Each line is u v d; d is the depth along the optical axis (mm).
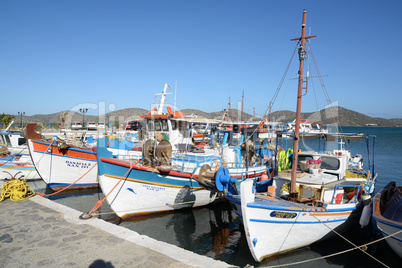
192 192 10969
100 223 7000
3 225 6824
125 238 6105
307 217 7559
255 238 7082
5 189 9125
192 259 5188
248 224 6875
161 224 10195
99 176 9555
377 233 9398
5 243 5820
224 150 12125
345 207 8164
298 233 7695
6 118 41781
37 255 5305
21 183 9445
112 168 9406
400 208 8625
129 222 10141
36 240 5973
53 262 5043
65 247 5648
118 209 9789
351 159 14789
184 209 11289
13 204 8555
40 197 9266
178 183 10461
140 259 5168
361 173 11789
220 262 5129
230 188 9320
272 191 8383
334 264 7484
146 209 10297
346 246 8547
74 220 7195
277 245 7566
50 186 14164
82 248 5609
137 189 9852
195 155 11328
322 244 8625
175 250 5566
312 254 8039
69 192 14656
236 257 7867
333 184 8547
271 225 7195
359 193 8992
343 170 9586
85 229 6613
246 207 6801
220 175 9047
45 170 13766
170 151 10008
